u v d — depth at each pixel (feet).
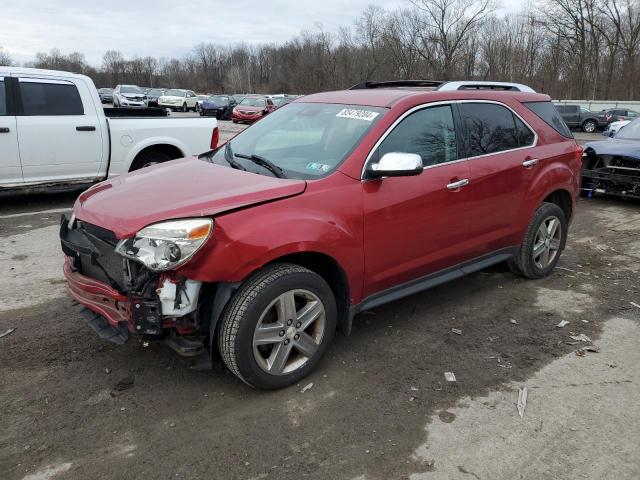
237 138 14.82
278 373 10.74
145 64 402.31
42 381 11.11
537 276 17.24
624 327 14.06
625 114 111.34
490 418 10.16
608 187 30.14
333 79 210.59
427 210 12.81
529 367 12.01
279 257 10.32
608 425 10.00
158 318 9.68
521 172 15.44
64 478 8.55
